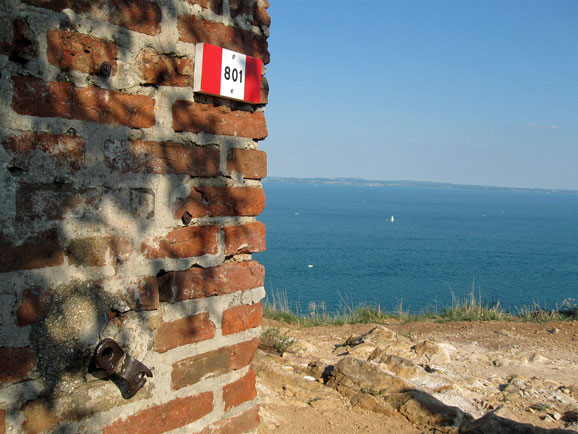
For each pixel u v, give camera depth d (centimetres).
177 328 235
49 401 196
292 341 611
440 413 386
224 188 250
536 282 3688
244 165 258
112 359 207
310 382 443
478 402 452
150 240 223
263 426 351
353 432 365
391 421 389
